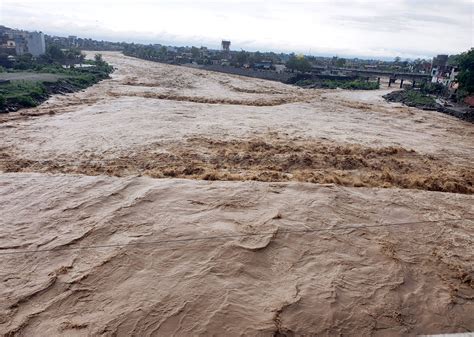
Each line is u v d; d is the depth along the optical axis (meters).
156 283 9.87
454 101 49.00
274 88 63.25
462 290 10.39
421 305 9.72
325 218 13.81
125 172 18.47
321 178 18.69
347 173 20.02
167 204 14.24
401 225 13.89
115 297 9.38
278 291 9.79
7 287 9.73
